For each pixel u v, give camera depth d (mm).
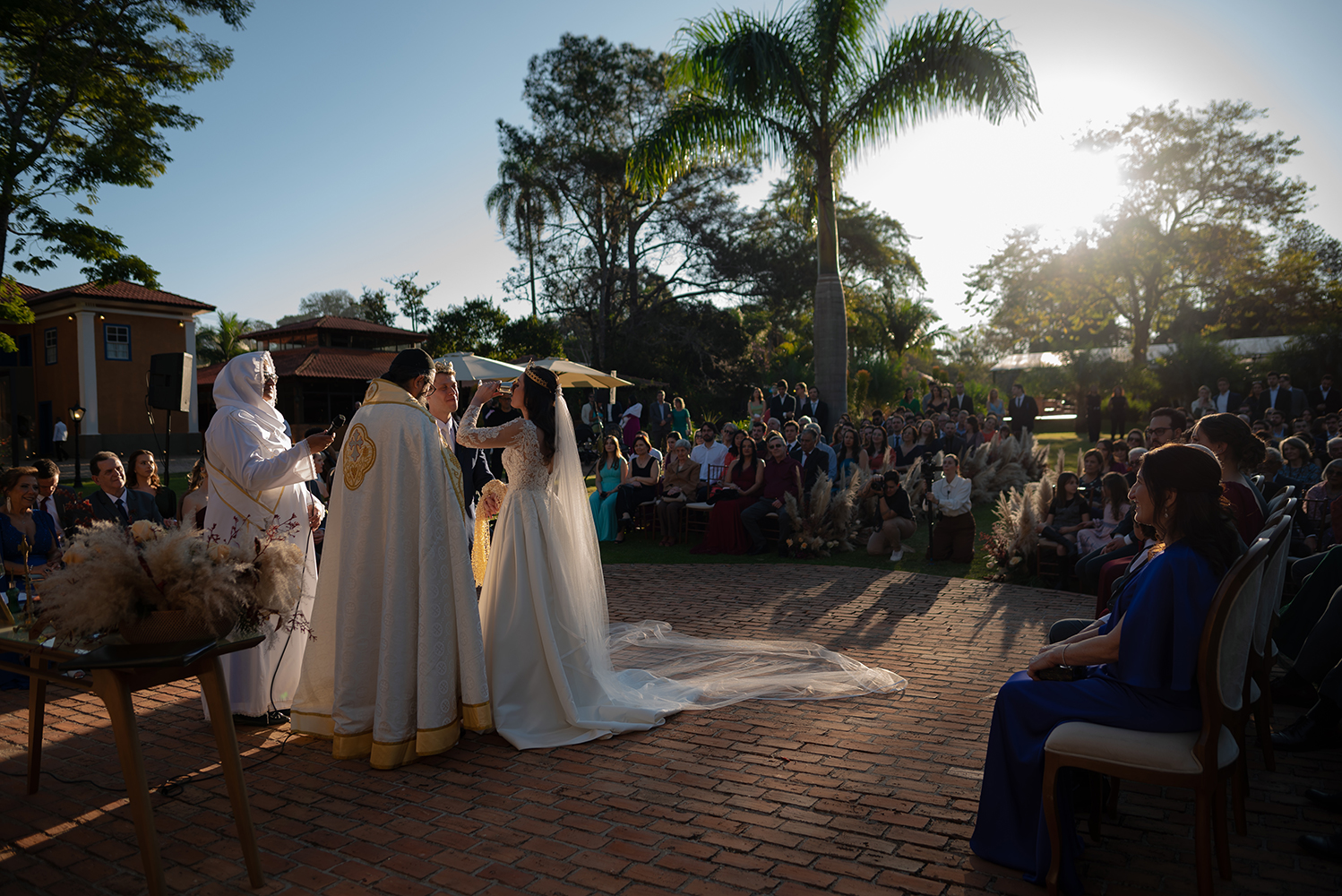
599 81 30375
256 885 2738
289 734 4164
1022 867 2787
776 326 34812
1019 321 32500
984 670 5141
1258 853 2943
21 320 17625
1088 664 2822
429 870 2830
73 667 2480
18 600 5137
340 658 3832
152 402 6242
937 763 3707
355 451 3873
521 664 4152
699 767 3693
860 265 39969
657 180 13555
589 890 2689
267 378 4414
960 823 3146
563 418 4480
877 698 4625
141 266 16031
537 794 3432
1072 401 29156
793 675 5008
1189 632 2590
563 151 30656
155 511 6145
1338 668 3586
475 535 5004
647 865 2848
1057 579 7656
